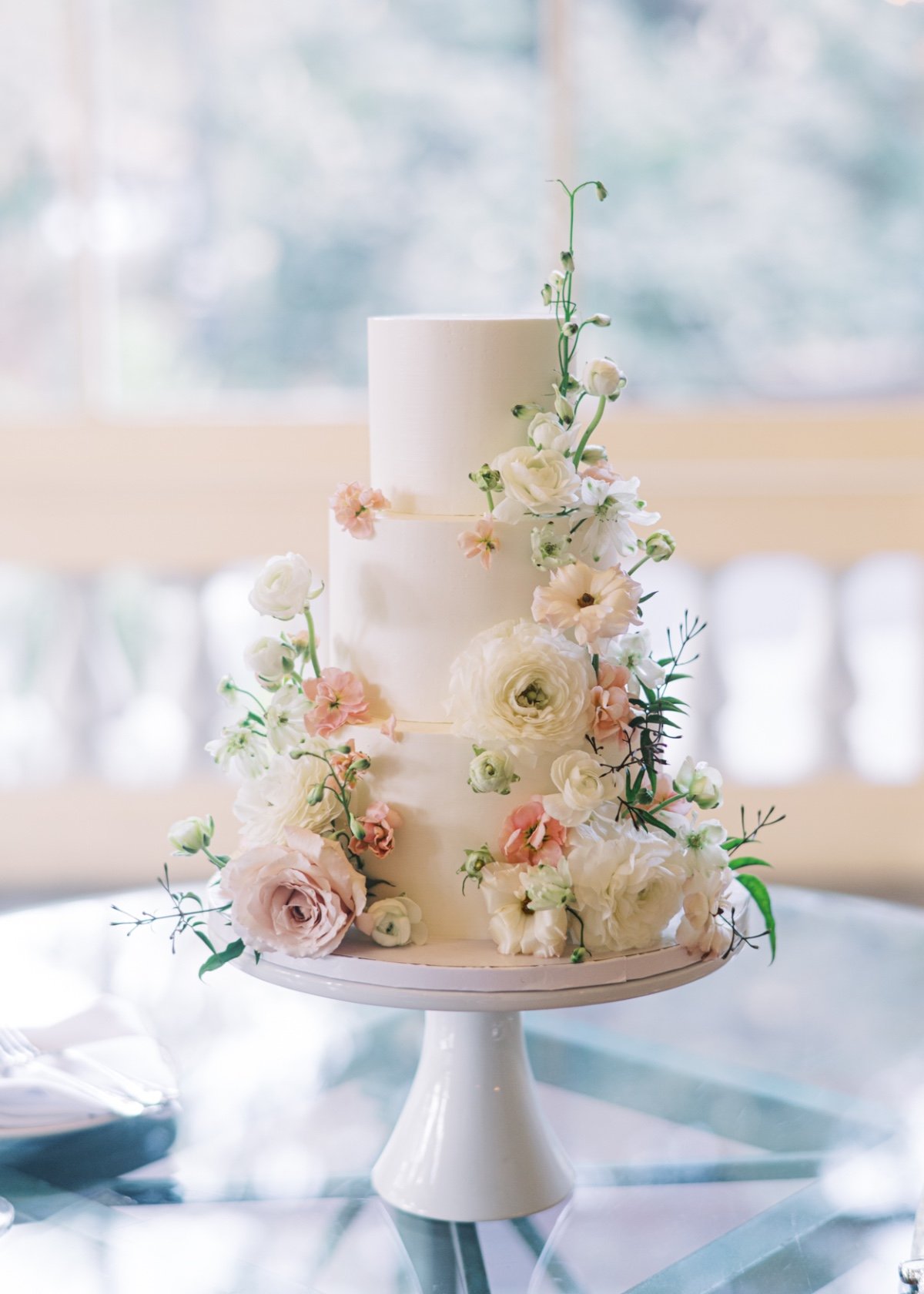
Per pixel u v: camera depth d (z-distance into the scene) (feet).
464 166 10.80
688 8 10.60
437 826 3.79
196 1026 4.84
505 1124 3.88
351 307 10.95
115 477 10.69
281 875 3.61
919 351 10.92
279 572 3.84
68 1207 3.78
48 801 11.15
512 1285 3.44
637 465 10.68
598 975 3.56
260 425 10.66
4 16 10.43
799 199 10.79
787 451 10.70
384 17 10.62
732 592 11.30
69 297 10.69
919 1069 4.55
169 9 10.58
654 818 3.85
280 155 10.77
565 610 3.61
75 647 11.11
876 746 11.48
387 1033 4.83
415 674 3.89
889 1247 3.59
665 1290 3.42
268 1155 4.05
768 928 4.24
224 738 3.98
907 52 10.58
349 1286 3.44
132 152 10.70
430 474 3.93
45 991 5.02
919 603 11.23
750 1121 4.23
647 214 10.82
